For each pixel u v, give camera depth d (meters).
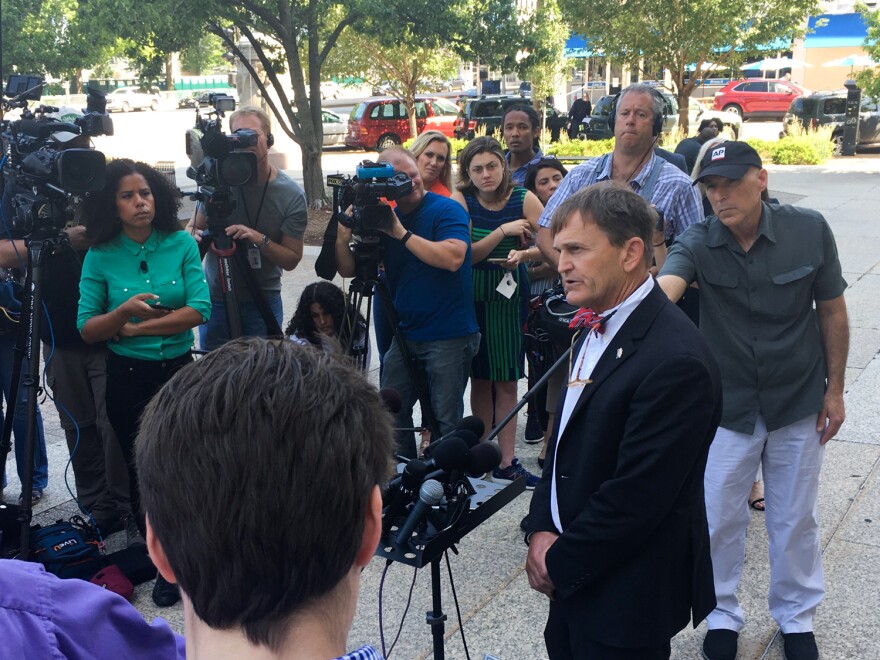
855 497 4.20
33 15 16.05
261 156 4.31
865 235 10.83
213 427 0.82
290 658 0.82
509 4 12.36
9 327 4.06
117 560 3.59
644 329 2.02
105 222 3.51
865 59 31.31
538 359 4.62
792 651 2.99
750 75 35.03
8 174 3.79
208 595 0.82
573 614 2.11
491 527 4.06
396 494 2.17
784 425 2.90
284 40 12.45
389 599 3.49
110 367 3.57
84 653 0.94
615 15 19.47
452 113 24.53
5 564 0.96
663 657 2.12
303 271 9.43
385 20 11.76
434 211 3.87
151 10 10.42
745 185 2.76
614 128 3.94
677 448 1.93
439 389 3.97
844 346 2.93
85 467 4.03
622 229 2.04
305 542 0.81
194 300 3.62
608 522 1.95
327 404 0.85
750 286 2.86
